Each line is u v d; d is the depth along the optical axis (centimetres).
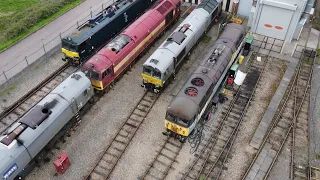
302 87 3052
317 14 4106
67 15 4075
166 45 2950
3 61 3300
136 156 2423
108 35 3422
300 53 3447
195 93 2445
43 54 3394
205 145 2506
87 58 3253
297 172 2338
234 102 2872
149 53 3472
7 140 2056
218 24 3884
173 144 2516
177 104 2355
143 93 2973
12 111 2764
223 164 2369
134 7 3697
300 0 2991
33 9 4122
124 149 2456
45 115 2230
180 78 3142
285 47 3522
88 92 2653
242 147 2503
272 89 3019
